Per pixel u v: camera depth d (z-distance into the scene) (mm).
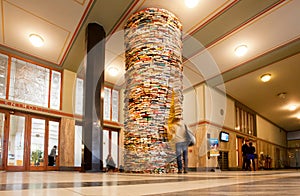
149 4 6031
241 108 13828
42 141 8609
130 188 1347
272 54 8266
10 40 7844
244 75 9523
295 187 1346
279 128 21500
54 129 9008
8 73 8109
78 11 6332
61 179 2602
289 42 7703
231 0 5996
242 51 8078
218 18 6629
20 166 7941
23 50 8383
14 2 6121
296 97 13031
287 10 6355
